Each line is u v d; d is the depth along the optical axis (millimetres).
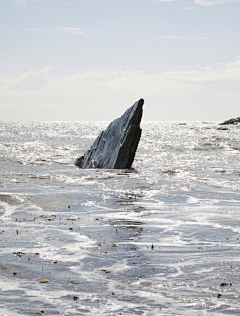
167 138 86250
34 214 13250
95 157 31891
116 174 25703
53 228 10969
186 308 5219
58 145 58375
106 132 32375
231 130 140750
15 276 6699
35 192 18078
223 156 43938
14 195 16828
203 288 5980
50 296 5738
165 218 12539
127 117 29531
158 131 134875
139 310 5191
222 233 10234
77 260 7727
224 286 6047
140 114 28828
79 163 34000
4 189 18797
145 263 7484
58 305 5379
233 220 12086
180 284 6203
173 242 9297
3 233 10250
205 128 166625
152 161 37812
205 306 5270
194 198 16938
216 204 15398
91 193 18125
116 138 30188
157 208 14531
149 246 8914
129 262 7562
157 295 5738
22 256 7996
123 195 17734
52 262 7570
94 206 14984
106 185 20875
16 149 49000
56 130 136375
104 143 31859
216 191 18891
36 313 5078
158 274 6758
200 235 10039
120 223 11719
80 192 18406
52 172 26984
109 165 29766
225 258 7719
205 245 8945
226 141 71250
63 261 7648
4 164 31516
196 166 32875
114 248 8703
